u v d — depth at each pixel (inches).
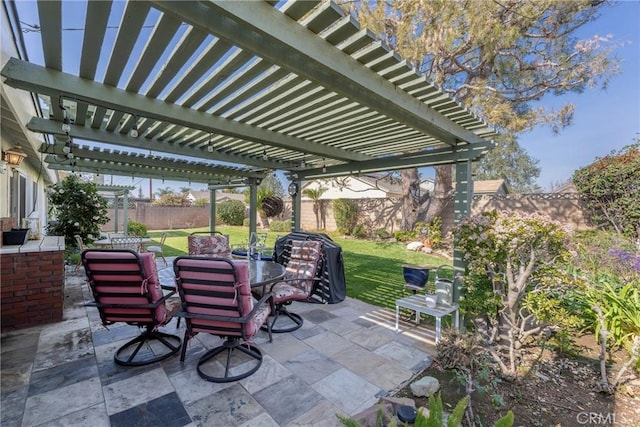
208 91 108.4
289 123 149.6
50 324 140.6
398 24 220.7
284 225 620.7
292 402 88.0
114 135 161.5
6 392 90.0
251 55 87.4
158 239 483.2
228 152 219.3
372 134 168.4
